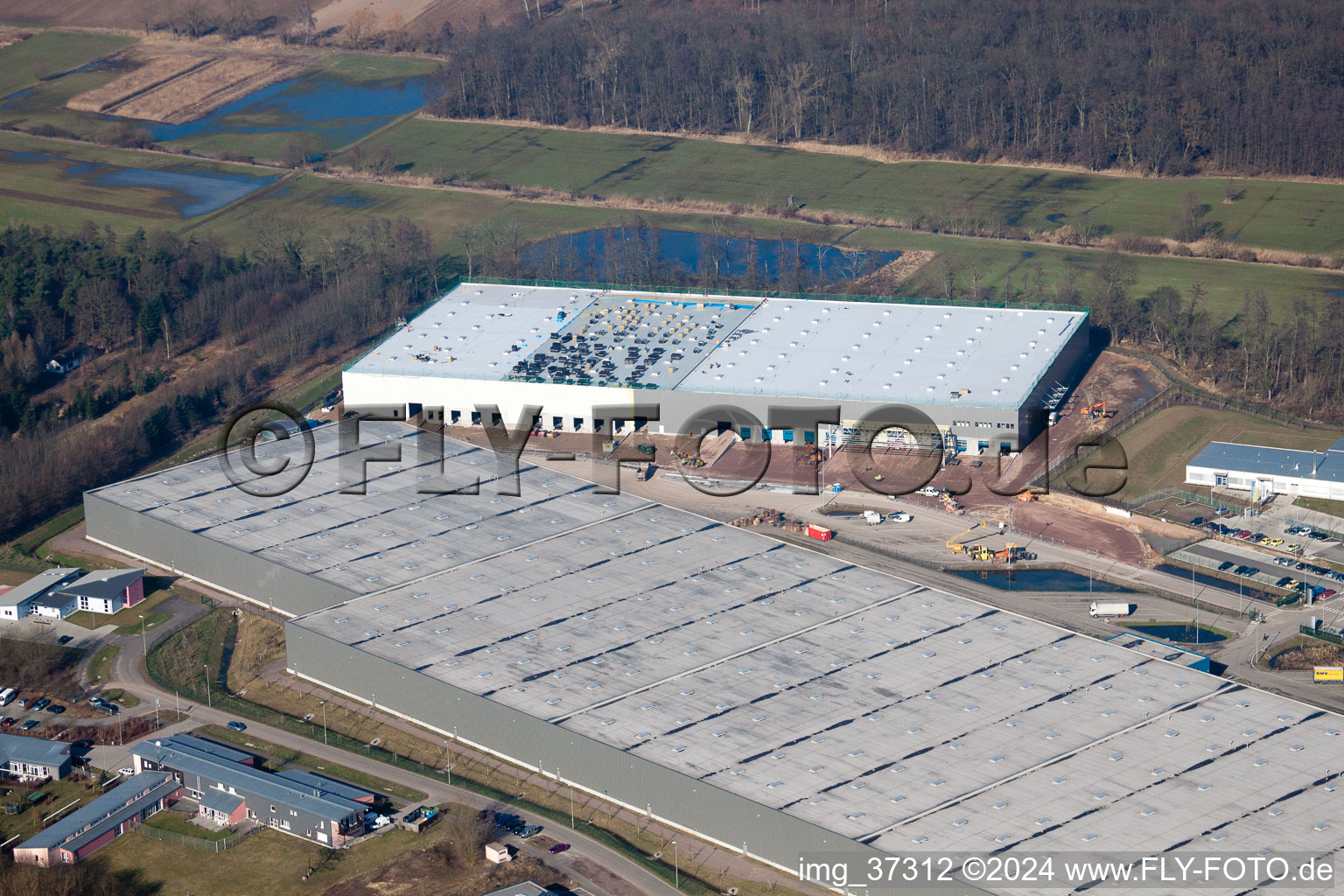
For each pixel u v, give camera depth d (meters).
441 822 179.88
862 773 173.88
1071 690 189.00
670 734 182.12
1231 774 171.50
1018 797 168.88
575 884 168.25
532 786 185.62
